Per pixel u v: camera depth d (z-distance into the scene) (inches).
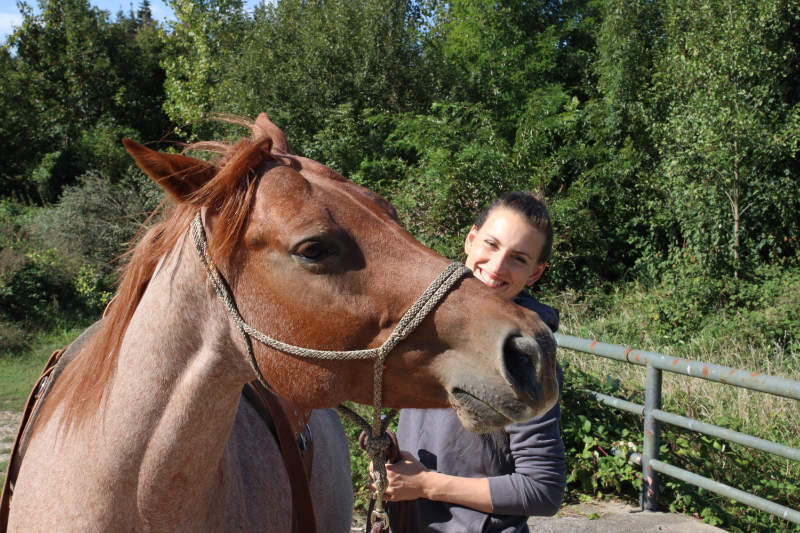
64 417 59.4
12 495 66.7
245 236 54.5
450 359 53.2
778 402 189.8
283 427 73.4
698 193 375.6
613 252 451.5
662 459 156.9
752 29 375.9
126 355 56.7
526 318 53.6
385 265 54.6
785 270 377.4
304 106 539.8
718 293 347.9
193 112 671.1
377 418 58.1
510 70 571.5
